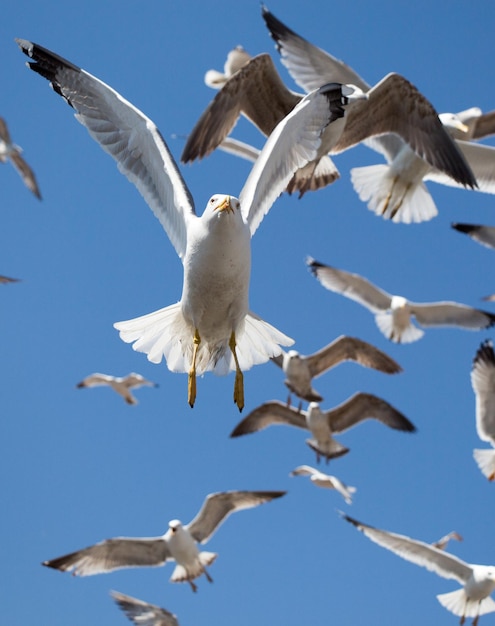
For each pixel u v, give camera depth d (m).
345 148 15.05
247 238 9.47
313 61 15.36
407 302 20.52
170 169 9.75
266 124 14.72
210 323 9.95
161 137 9.84
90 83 10.02
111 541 17.84
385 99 14.79
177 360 10.23
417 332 20.75
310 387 20.42
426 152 14.72
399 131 14.95
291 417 20.86
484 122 17.25
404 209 16.72
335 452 20.58
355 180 16.70
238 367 9.95
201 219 9.42
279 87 14.52
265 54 14.20
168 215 9.85
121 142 10.01
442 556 16.81
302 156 10.04
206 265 9.45
